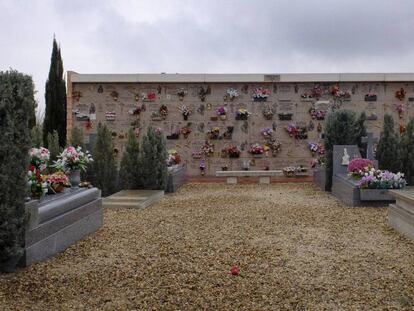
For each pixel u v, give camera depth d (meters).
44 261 5.95
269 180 17.41
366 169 11.05
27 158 5.42
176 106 19.03
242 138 19.03
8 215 5.14
